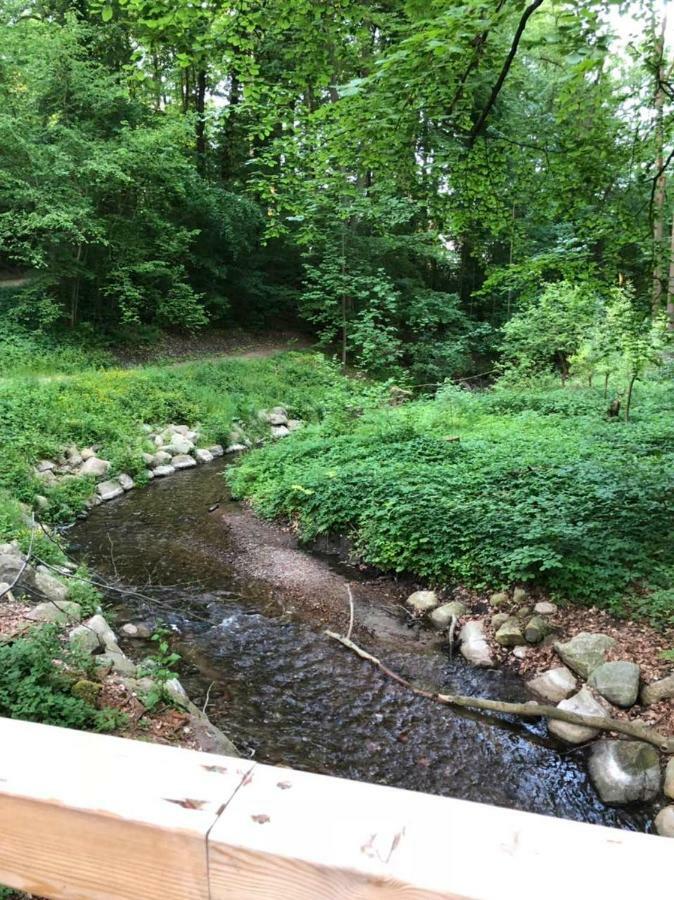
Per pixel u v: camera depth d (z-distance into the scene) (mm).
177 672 5156
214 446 14031
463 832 771
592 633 5293
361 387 15453
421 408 13555
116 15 16078
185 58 5582
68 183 15352
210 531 8828
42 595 5199
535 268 6410
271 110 6320
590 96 5418
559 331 15484
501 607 6016
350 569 7441
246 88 5895
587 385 15594
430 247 21078
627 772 3996
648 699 4605
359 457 9758
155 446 12711
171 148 16516
